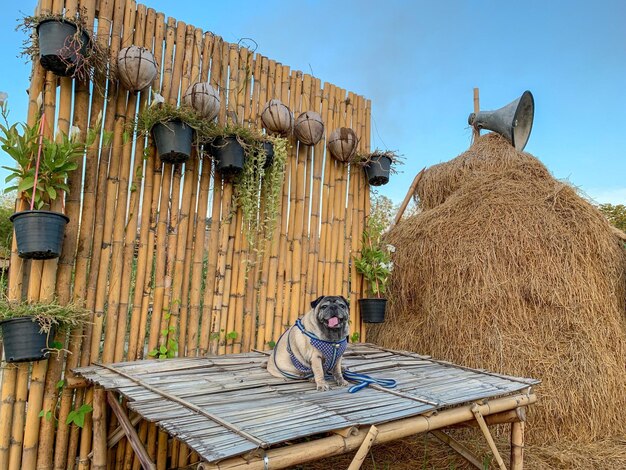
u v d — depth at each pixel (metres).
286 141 4.42
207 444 1.96
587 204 5.17
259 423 2.23
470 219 5.10
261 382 3.10
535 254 4.76
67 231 3.43
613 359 4.60
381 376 3.47
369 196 5.54
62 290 3.38
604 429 4.36
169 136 3.62
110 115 3.71
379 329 5.59
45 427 3.26
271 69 4.81
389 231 6.04
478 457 3.98
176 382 2.97
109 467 3.51
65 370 3.39
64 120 3.43
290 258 4.76
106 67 3.60
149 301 3.99
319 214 5.03
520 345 4.51
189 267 4.07
